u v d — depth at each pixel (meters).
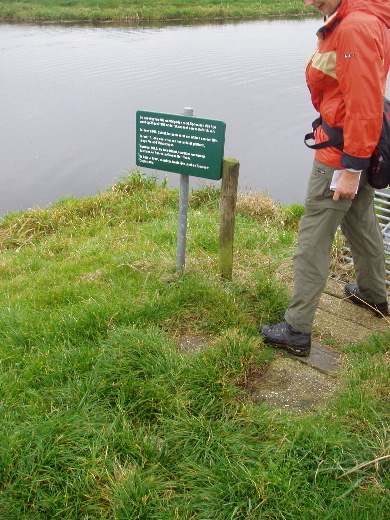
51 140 11.97
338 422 2.56
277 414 2.68
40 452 2.37
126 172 9.88
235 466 2.32
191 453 2.47
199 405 2.72
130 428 2.59
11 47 22.55
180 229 4.02
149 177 8.53
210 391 2.81
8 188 9.53
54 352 3.11
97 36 26.62
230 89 16.20
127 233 6.00
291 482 2.23
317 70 2.77
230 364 3.00
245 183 9.80
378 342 3.28
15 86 16.11
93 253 5.30
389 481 2.22
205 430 2.55
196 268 4.23
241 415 2.66
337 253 4.66
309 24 35.94
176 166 3.80
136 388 2.78
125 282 4.17
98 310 3.52
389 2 2.60
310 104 14.84
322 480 2.28
